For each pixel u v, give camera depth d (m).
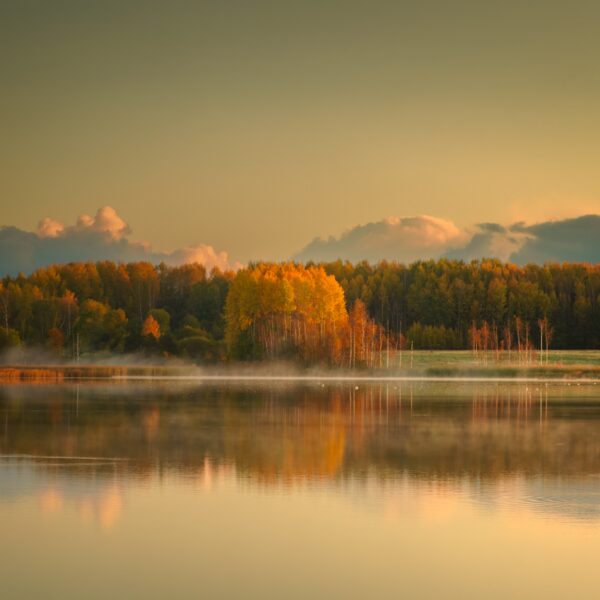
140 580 50.00
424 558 53.97
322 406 160.38
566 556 54.47
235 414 141.62
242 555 54.56
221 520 62.72
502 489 73.88
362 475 80.50
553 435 112.19
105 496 70.44
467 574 51.22
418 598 47.41
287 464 86.62
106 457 90.94
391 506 67.19
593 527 61.00
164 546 56.34
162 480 77.44
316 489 73.62
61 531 59.66
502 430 118.06
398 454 94.06
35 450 96.12
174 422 127.38
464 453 95.12
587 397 190.50
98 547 56.09
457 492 72.50
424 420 132.75
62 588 48.69
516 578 50.56
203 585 49.28
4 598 47.16
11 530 59.81
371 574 51.19
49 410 147.75
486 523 62.16
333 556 54.44
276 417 136.50
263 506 67.06
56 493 71.50
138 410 148.75
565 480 78.06
